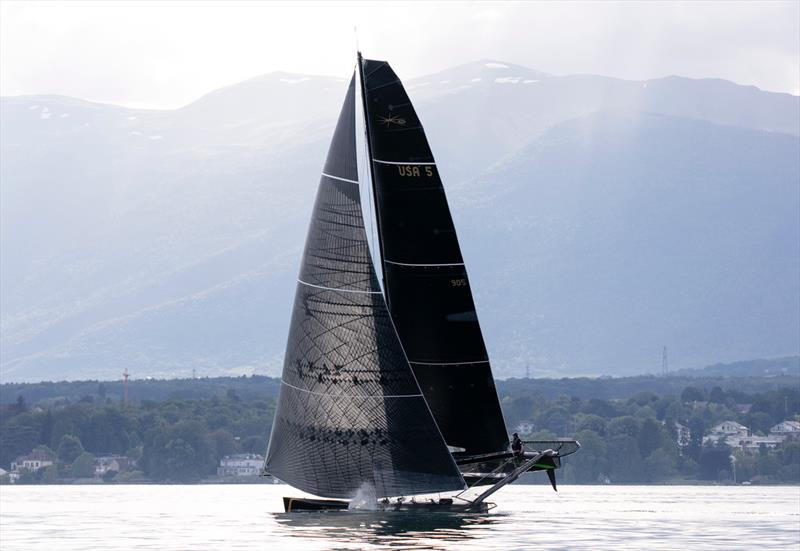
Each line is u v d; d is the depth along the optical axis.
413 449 152.50
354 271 154.38
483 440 160.00
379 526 144.75
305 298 156.12
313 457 155.00
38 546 136.62
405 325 159.50
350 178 156.38
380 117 159.38
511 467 160.75
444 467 152.38
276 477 157.88
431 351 159.50
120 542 141.00
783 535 157.12
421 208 159.62
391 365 152.75
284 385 157.12
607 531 158.88
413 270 159.50
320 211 156.50
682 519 195.50
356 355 153.50
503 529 149.38
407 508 158.50
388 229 159.50
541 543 133.50
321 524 148.62
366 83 159.38
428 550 122.19
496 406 160.12
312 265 156.25
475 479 160.88
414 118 159.62
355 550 121.75
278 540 133.62
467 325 159.75
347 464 153.88
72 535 153.88
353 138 156.88
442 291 159.75
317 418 154.62
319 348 154.88
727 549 134.62
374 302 153.50
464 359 159.75
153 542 140.38
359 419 153.25
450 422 159.50
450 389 159.50
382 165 159.38
